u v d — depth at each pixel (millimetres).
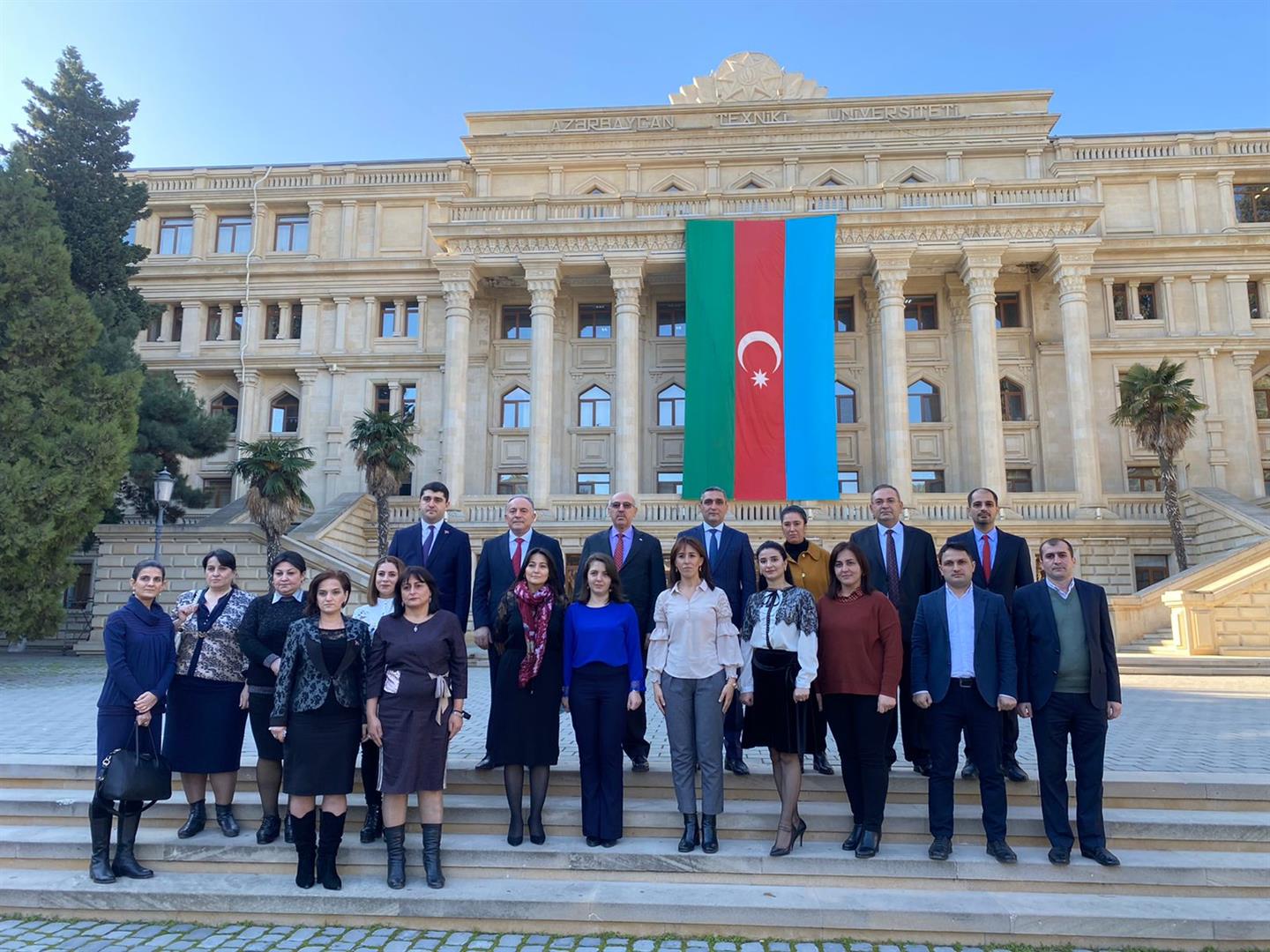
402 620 6824
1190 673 18922
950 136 37781
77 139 30609
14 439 19500
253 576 26266
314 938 6023
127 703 6836
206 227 39938
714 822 6801
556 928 6145
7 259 19891
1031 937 5887
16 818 7516
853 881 6492
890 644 6762
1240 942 5777
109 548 26516
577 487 36812
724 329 32688
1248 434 35000
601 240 34375
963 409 35500
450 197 35750
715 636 7000
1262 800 7270
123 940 5977
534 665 6918
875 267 34219
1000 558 7992
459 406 33969
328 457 37344
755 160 38406
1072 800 7477
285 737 6504
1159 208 37344
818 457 31672
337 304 38688
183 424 30812
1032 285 36438
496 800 7691
